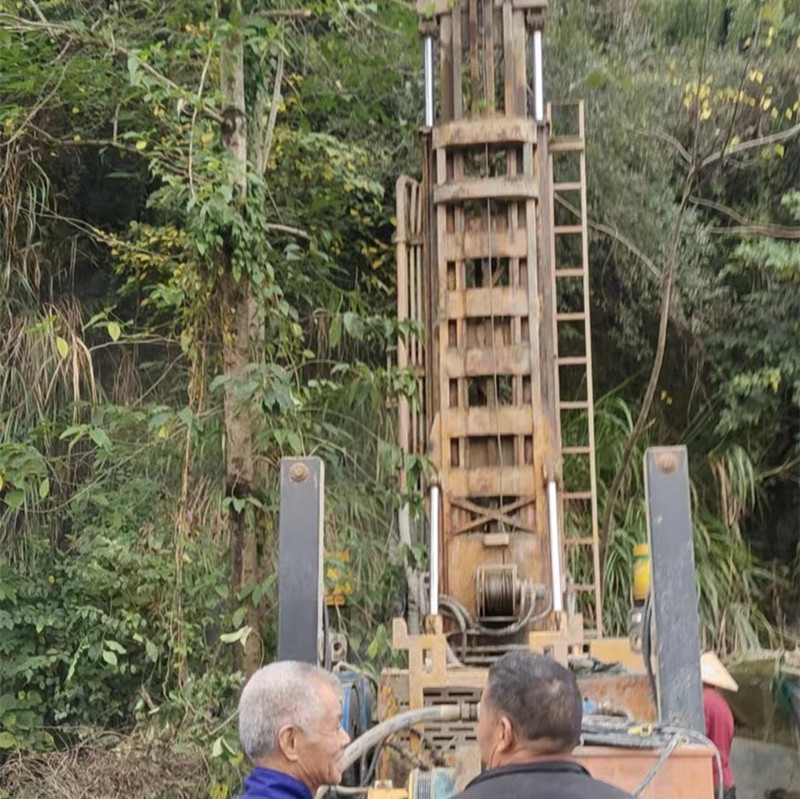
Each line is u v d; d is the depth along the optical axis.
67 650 6.95
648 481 3.58
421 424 5.24
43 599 7.11
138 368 8.05
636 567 4.77
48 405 7.37
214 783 5.30
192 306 5.61
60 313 7.81
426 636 4.31
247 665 5.23
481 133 5.13
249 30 5.46
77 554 7.33
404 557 5.15
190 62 5.86
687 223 8.48
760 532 8.62
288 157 7.50
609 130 8.41
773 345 8.36
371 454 6.93
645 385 8.77
